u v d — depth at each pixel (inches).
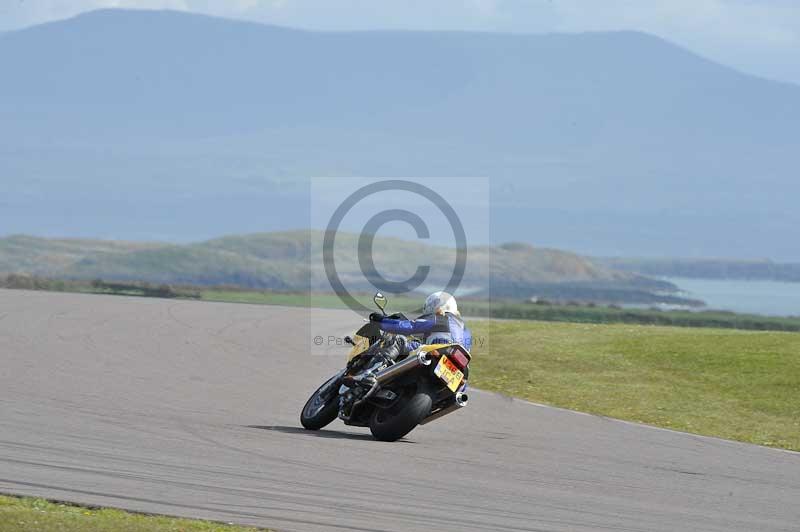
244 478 1446.9
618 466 1763.0
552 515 1365.7
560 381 3029.0
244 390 2427.4
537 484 1560.0
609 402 2682.1
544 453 1845.5
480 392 2758.4
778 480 1731.1
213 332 3762.3
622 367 3297.2
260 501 1322.6
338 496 1380.4
